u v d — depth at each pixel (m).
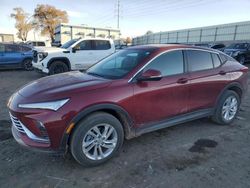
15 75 10.94
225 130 4.16
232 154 3.28
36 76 10.62
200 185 2.57
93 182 2.61
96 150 2.90
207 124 4.43
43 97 2.64
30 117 2.58
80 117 2.67
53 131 2.57
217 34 33.16
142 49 3.65
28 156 3.12
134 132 3.22
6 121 4.39
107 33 19.47
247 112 5.23
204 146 3.51
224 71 4.16
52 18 50.09
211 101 4.04
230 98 4.35
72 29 19.20
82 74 3.63
